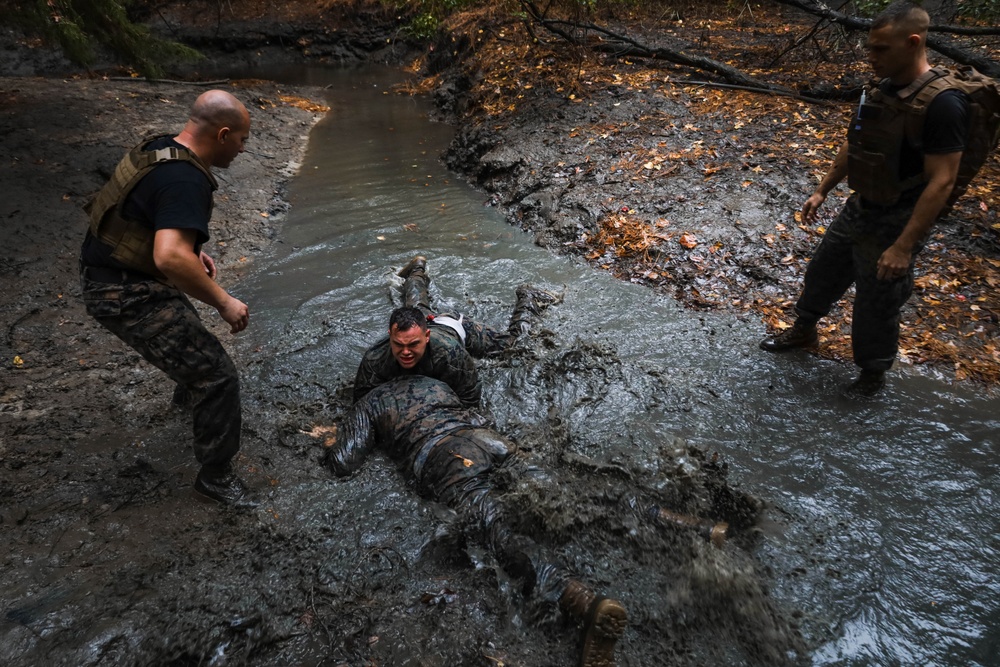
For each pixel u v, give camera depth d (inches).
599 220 260.4
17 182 268.1
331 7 633.0
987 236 223.0
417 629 110.1
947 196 132.6
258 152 352.5
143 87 424.5
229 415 129.0
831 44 381.1
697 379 176.4
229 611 113.1
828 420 160.4
